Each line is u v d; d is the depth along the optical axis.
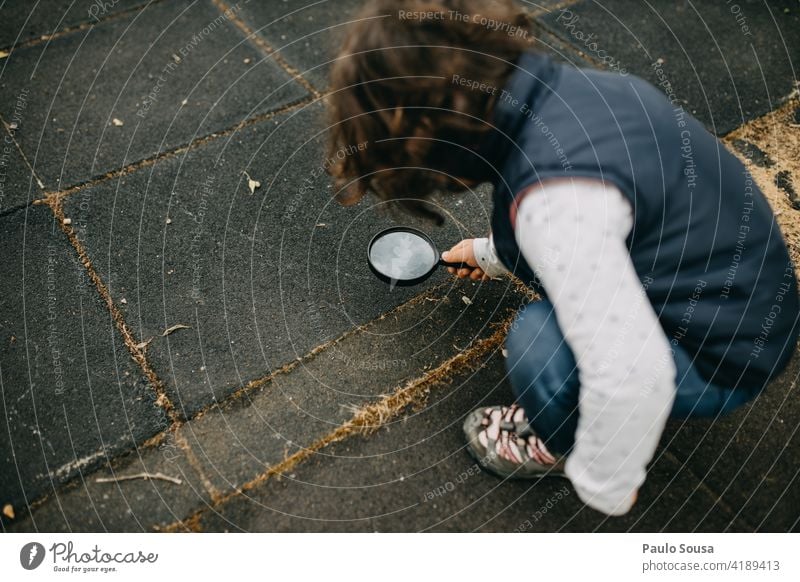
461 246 1.76
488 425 1.59
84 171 2.07
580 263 0.94
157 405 1.64
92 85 2.28
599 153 0.98
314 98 2.29
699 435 1.66
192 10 2.54
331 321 1.80
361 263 1.92
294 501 1.54
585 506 1.56
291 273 1.88
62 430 1.60
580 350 0.98
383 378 1.71
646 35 2.56
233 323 1.78
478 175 1.11
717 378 1.25
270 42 2.45
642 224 1.06
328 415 1.65
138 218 1.97
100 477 1.54
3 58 2.35
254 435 1.61
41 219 1.96
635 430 1.02
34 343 1.72
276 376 1.70
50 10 2.51
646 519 1.55
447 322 1.82
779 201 2.09
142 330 1.76
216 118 2.22
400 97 1.00
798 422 1.68
